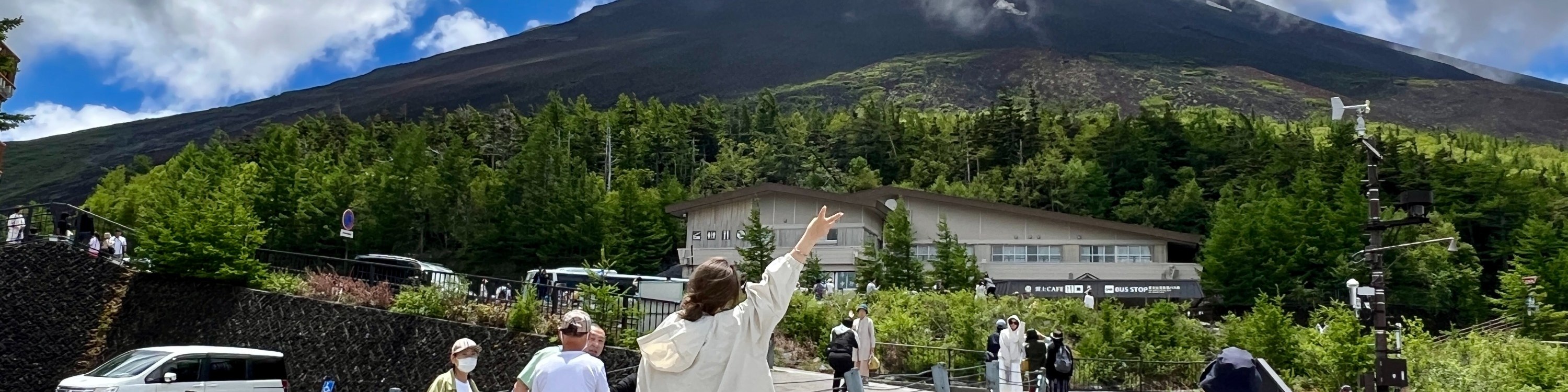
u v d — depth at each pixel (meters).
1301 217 60.84
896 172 130.62
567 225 78.62
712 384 3.93
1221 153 104.56
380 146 129.25
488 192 87.44
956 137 134.88
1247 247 58.34
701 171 123.44
